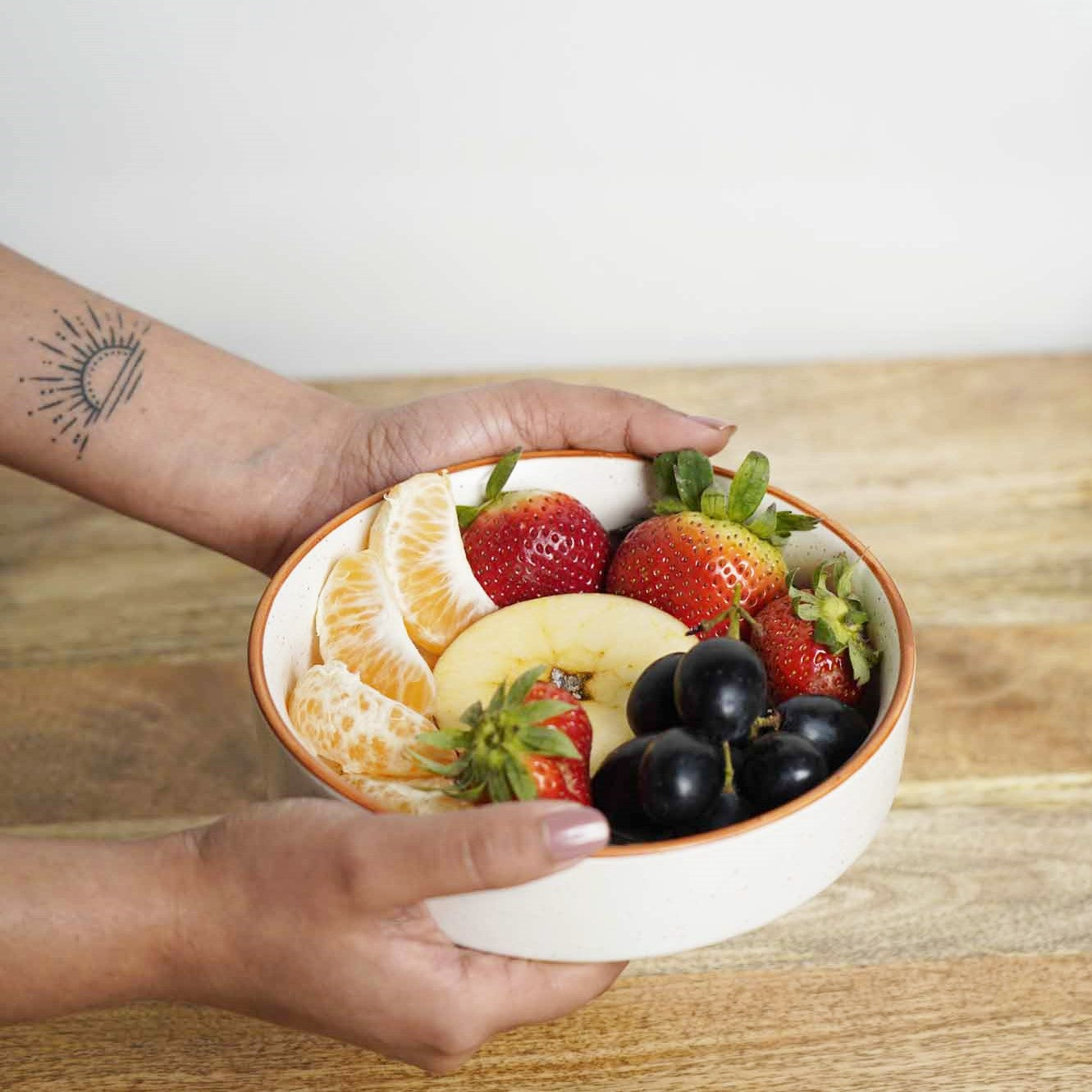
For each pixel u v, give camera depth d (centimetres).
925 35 100
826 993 73
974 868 77
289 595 70
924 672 86
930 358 112
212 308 112
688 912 63
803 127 104
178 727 84
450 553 73
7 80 101
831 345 115
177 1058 71
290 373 116
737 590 68
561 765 65
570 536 73
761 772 64
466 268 111
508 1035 71
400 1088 70
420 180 107
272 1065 71
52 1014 67
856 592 71
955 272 111
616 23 100
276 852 64
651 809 63
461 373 115
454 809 65
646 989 73
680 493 73
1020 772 81
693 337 115
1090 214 108
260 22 99
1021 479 97
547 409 79
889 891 76
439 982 65
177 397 80
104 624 90
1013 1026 71
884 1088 69
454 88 102
